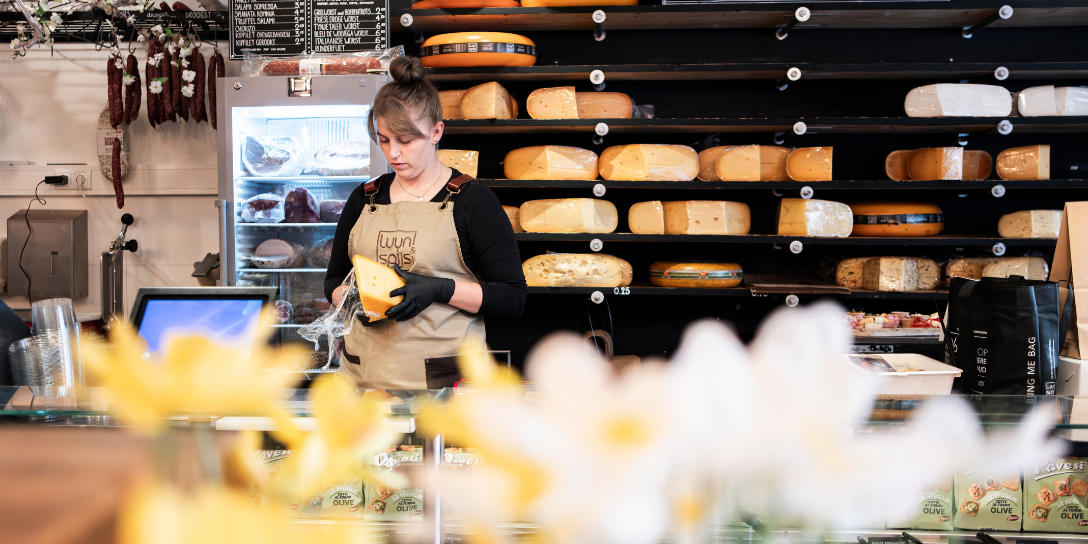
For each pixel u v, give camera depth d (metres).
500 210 1.58
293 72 2.37
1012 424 0.65
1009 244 2.50
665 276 2.61
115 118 2.78
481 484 0.28
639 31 2.77
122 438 0.35
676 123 2.52
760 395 0.30
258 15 2.59
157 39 2.70
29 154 3.08
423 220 1.55
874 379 0.31
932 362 1.66
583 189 2.81
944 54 2.74
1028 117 2.45
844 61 2.75
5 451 0.37
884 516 0.36
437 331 1.47
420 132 1.48
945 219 2.79
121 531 0.34
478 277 1.62
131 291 3.09
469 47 2.44
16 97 3.07
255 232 2.60
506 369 0.33
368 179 2.45
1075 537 0.79
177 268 3.09
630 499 0.28
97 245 3.08
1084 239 1.78
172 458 0.35
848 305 2.81
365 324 1.49
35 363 1.06
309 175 2.46
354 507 0.69
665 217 2.62
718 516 0.31
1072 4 2.42
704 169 2.64
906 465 0.38
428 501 0.62
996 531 0.80
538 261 2.57
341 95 2.32
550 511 0.28
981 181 2.47
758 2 2.47
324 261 2.52
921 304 2.79
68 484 0.36
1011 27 2.72
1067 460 0.80
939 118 2.47
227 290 1.49
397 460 0.65
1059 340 1.76
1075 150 2.74
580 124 2.52
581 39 2.78
